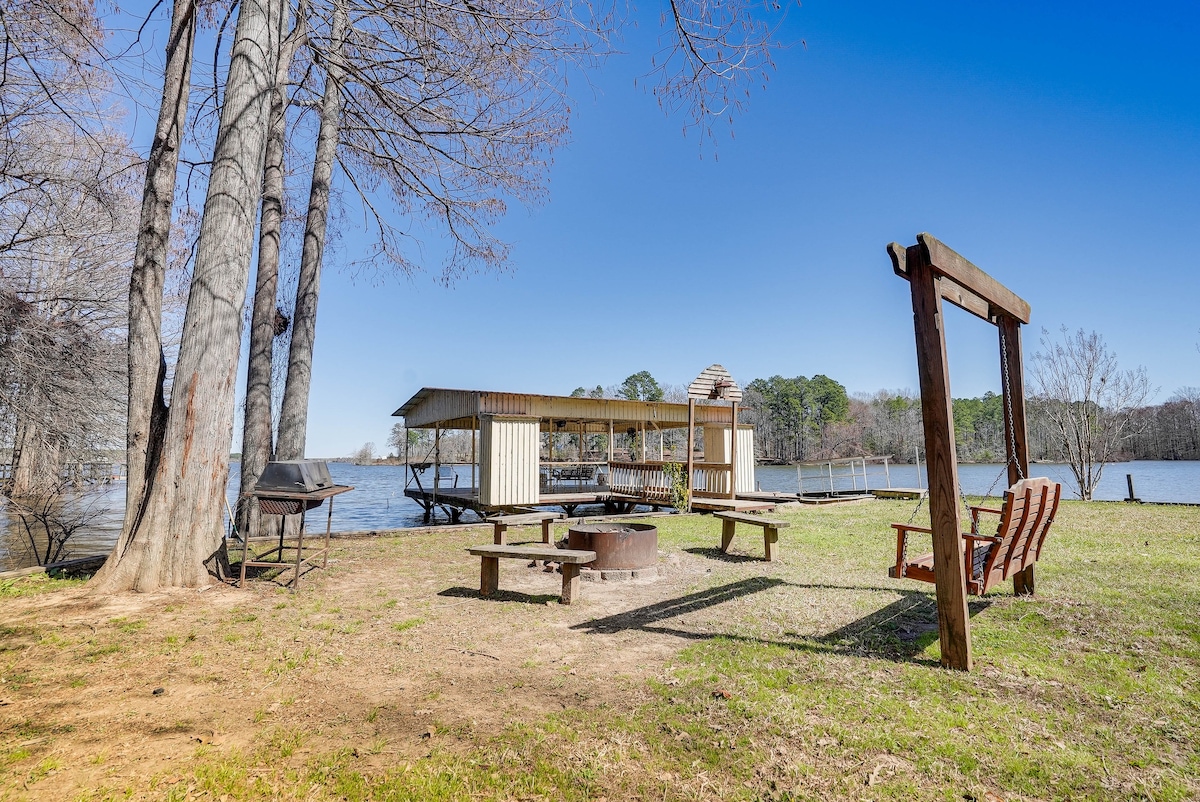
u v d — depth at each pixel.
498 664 3.64
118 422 12.69
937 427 3.58
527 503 14.91
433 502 19.06
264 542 8.65
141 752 2.55
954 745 2.53
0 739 2.66
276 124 10.00
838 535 8.66
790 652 3.74
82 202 10.74
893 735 2.63
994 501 11.55
